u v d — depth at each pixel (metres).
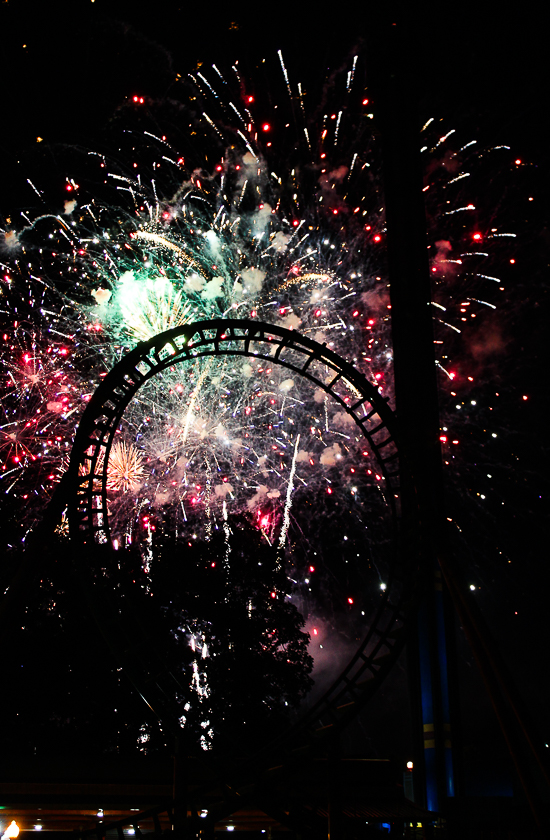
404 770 19.69
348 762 17.88
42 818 17.59
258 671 25.42
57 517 13.77
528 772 12.30
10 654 22.98
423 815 15.19
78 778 18.00
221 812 13.45
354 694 14.35
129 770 18.28
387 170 19.50
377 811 15.82
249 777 14.00
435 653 16.34
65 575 23.81
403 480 16.38
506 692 12.81
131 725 23.33
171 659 24.03
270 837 17.14
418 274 18.64
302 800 15.30
